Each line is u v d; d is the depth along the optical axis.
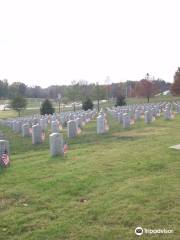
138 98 46.12
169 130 11.64
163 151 7.36
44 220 3.96
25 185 5.41
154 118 16.33
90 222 3.83
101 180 5.37
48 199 4.66
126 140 9.95
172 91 42.12
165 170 5.73
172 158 6.59
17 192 5.04
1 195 4.95
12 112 45.44
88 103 31.39
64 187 5.13
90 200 4.50
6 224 3.90
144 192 4.63
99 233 3.55
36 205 4.46
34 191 5.05
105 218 3.90
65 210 4.23
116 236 3.47
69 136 11.71
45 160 7.33
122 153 7.53
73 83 49.66
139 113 16.88
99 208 4.19
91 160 6.95
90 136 11.78
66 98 44.78
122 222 3.78
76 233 3.58
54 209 4.29
